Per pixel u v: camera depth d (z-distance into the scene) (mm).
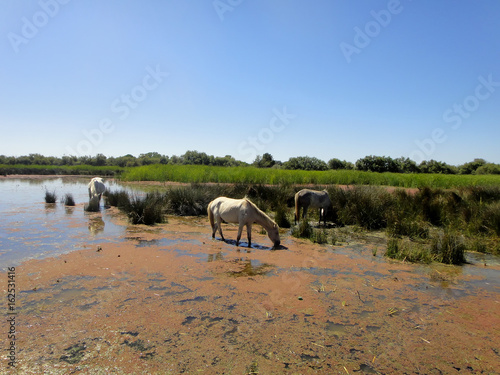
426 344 3832
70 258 6520
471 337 4020
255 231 10094
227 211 8188
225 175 25453
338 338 3891
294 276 5957
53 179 35219
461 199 13156
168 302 4660
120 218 11336
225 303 4703
